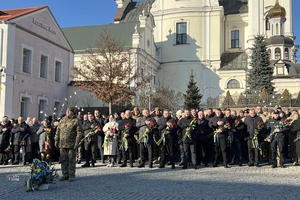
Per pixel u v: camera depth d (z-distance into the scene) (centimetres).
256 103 3216
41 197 838
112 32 4306
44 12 2898
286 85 4341
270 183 1018
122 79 2756
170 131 1359
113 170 1317
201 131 1407
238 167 1402
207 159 1430
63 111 3177
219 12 4675
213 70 4659
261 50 3916
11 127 1569
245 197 827
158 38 4859
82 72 2852
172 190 913
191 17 4728
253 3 4869
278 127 1373
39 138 1538
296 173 1230
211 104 3528
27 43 2664
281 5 4922
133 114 1559
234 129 1412
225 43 5034
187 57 4712
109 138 1405
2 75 2412
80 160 1558
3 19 2473
